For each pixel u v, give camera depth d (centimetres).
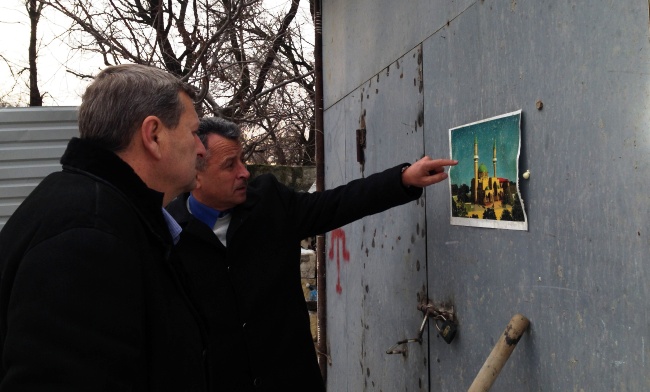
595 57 129
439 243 210
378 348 273
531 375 156
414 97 232
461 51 192
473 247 186
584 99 133
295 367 213
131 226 118
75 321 102
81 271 105
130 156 126
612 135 124
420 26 226
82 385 99
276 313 212
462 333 194
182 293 130
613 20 123
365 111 293
